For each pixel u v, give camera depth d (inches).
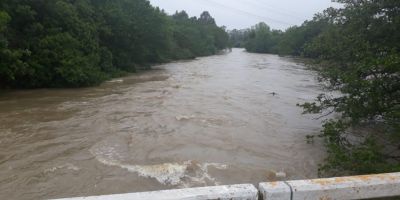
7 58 825.5
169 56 2288.4
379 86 411.2
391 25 519.2
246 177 393.4
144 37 1592.0
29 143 478.3
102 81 1098.1
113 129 552.7
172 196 117.5
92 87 996.6
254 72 1530.5
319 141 532.7
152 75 1341.0
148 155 444.1
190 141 504.7
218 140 516.1
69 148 462.6
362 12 557.9
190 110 696.4
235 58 2753.4
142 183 365.7
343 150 382.3
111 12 1379.2
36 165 405.7
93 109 690.2
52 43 959.6
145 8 1569.9
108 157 434.0
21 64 854.5
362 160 335.6
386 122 442.0
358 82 421.7
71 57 984.9
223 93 914.7
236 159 445.7
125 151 456.4
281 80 1254.9
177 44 2620.6
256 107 754.8
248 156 459.5
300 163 442.9
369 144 378.9
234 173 401.7
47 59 943.0
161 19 1668.3
